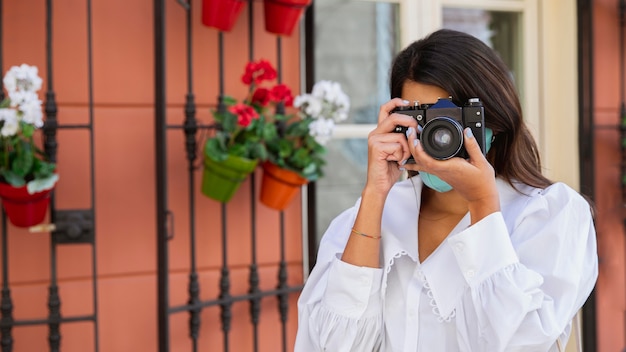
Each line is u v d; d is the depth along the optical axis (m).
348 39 3.22
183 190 2.90
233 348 2.97
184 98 2.90
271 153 2.80
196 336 2.76
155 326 2.88
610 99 3.56
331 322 1.53
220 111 2.79
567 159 3.50
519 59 3.53
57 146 2.62
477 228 1.41
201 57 2.92
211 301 2.79
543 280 1.41
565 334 1.47
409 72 1.51
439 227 1.60
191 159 2.77
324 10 3.18
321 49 3.17
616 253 3.57
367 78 3.25
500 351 1.36
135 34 2.84
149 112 2.87
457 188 1.42
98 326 2.80
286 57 3.07
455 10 3.42
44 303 2.75
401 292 1.55
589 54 3.38
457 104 1.48
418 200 1.62
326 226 3.16
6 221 2.65
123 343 2.84
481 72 1.47
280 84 2.81
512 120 1.50
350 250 1.53
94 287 2.63
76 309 2.79
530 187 1.55
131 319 2.85
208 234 2.94
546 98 3.52
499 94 1.48
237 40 2.98
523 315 1.35
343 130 3.18
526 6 3.51
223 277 2.85
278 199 2.84
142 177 2.86
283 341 2.98
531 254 1.46
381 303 1.55
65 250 2.77
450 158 1.39
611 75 3.56
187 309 2.70
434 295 1.50
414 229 1.58
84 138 2.79
